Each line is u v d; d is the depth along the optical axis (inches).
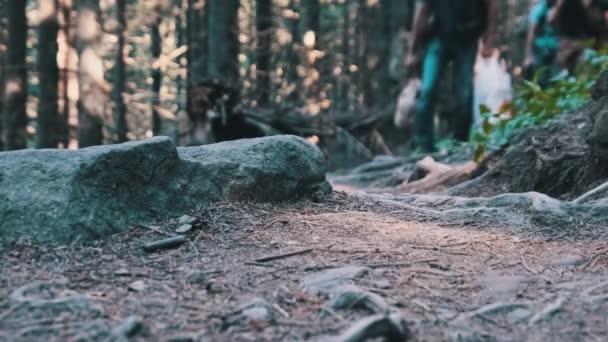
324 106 534.9
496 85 314.7
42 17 539.2
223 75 531.5
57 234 108.3
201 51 717.3
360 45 772.0
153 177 124.9
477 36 324.8
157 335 77.2
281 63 768.3
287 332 79.8
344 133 515.5
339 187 311.7
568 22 314.7
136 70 974.4
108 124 504.7
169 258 108.0
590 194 156.2
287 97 637.9
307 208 144.9
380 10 681.0
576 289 98.7
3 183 112.0
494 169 211.0
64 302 83.6
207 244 116.3
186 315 84.0
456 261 111.7
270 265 105.8
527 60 330.0
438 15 323.6
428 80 331.0
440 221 142.2
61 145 597.3
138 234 117.5
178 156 129.6
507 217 141.5
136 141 125.6
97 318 81.0
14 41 552.4
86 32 457.7
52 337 75.7
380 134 557.6
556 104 225.8
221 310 85.9
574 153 187.5
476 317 87.4
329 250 114.5
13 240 107.0
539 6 323.9
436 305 90.8
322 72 618.2
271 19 677.9
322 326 81.7
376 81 688.4
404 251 116.0
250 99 642.8
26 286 88.7
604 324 86.3
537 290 98.6
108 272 99.4
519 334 83.0
